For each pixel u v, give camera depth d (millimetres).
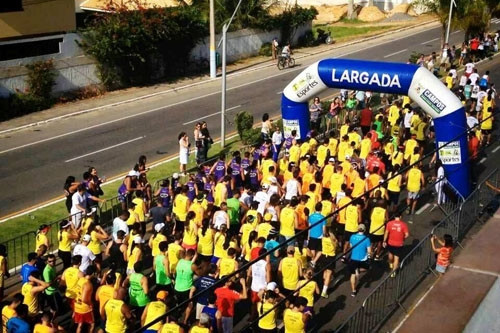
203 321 10773
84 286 12266
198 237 14898
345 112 28719
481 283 14641
